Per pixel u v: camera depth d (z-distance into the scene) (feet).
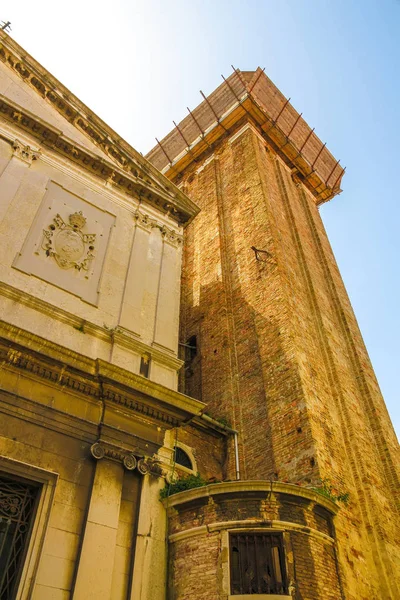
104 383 40.60
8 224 44.55
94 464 38.01
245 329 66.33
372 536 48.44
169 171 109.19
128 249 53.01
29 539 32.81
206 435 54.95
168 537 38.60
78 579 32.45
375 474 55.52
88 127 58.59
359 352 72.74
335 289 82.53
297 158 106.63
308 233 92.79
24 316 40.29
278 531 36.01
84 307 45.29
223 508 37.65
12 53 55.62
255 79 105.09
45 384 38.83
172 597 35.60
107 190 55.83
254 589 33.55
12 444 35.22
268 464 51.13
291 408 52.95
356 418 60.59
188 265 86.74
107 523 35.81
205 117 109.81
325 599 34.35
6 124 51.16
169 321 50.78
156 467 40.91
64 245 47.62
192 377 68.18
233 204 87.51
